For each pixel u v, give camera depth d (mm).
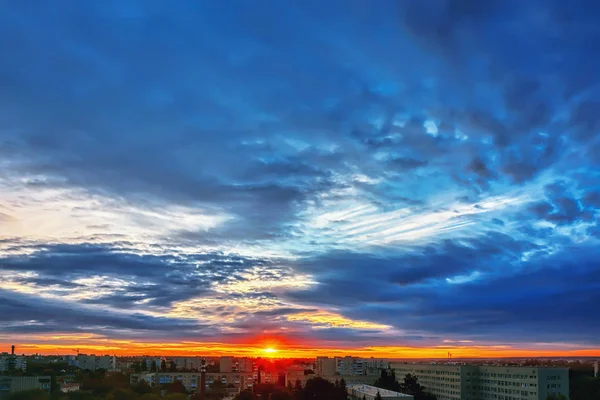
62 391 183000
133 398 191500
